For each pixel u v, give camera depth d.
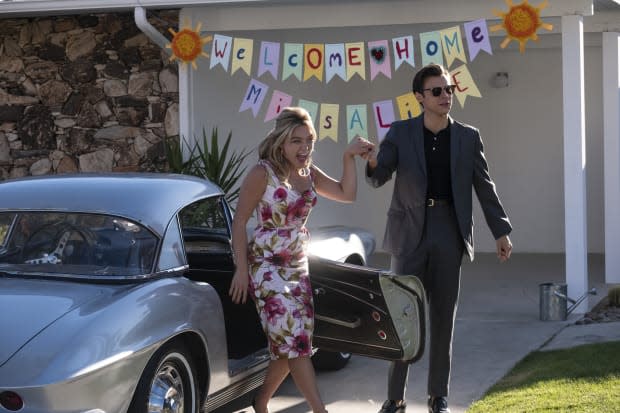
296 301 4.81
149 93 10.30
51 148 10.62
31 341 4.00
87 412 3.98
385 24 9.29
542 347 7.24
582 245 8.63
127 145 10.40
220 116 10.84
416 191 5.19
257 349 5.72
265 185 4.80
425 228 5.22
